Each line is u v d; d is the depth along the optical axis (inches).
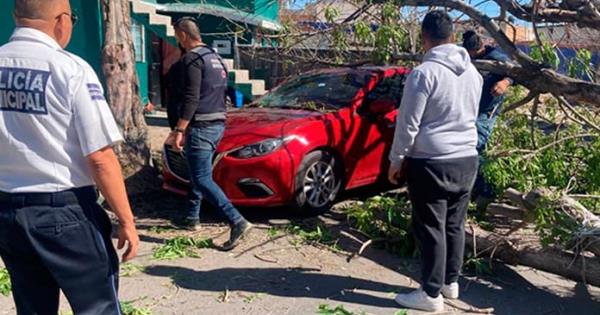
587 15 241.6
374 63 291.7
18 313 113.7
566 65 259.4
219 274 192.1
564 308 175.5
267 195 235.5
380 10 280.2
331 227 239.8
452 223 171.0
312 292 180.7
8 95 101.5
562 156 232.2
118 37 279.3
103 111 103.8
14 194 102.7
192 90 204.7
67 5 107.5
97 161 103.0
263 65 487.2
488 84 246.7
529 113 272.1
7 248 107.1
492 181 216.5
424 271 167.2
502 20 259.1
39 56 101.7
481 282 192.1
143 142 286.2
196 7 532.1
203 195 212.7
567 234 180.5
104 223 110.3
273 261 204.4
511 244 195.2
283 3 317.4
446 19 161.9
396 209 220.5
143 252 208.8
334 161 255.0
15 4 105.0
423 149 160.4
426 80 156.7
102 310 110.1
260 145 234.4
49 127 101.2
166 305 169.3
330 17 287.0
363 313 166.2
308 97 278.8
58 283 106.5
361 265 203.8
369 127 266.5
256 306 170.2
